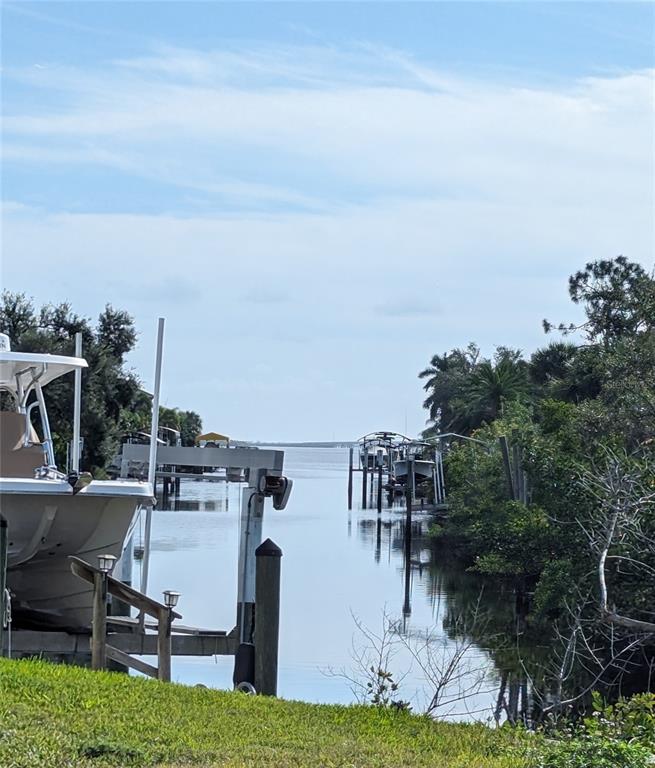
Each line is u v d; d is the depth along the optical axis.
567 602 30.31
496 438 66.62
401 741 13.20
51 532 18.81
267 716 13.72
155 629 20.25
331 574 46.66
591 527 31.91
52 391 53.84
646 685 26.08
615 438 38.00
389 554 56.06
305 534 66.25
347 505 99.00
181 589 37.28
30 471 20.34
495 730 14.35
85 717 12.47
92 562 19.52
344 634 31.41
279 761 11.48
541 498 41.44
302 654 28.08
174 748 11.62
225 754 11.55
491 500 56.09
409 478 56.84
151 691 14.23
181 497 101.19
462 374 131.00
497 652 29.47
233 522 68.94
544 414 44.25
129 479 24.22
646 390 40.69
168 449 24.48
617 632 26.83
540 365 87.00
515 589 43.75
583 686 25.69
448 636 32.09
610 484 26.11
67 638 18.69
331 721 13.97
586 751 12.57
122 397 57.88
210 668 25.45
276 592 18.33
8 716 12.05
